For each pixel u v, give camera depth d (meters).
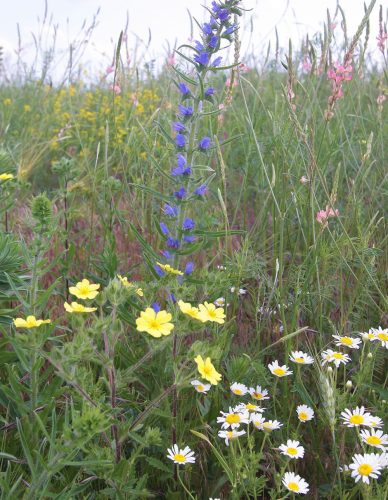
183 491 2.02
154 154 3.79
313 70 3.73
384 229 3.36
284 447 1.92
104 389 2.27
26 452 1.58
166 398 2.12
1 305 2.62
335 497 1.99
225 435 1.88
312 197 2.80
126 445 2.17
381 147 3.93
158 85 6.41
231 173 4.48
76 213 3.90
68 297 2.92
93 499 1.85
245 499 2.04
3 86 8.77
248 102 5.52
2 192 3.18
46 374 1.95
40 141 6.20
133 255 3.66
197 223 3.37
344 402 2.07
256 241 3.62
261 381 2.37
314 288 2.96
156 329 1.71
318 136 3.85
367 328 2.80
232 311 2.89
